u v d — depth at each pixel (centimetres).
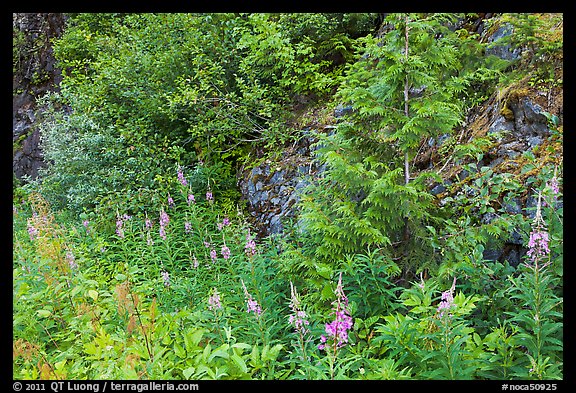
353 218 438
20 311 431
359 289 422
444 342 317
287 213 719
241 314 449
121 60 1005
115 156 915
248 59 880
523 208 438
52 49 1445
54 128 989
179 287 516
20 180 1330
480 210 470
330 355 321
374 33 895
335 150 480
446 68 544
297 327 341
